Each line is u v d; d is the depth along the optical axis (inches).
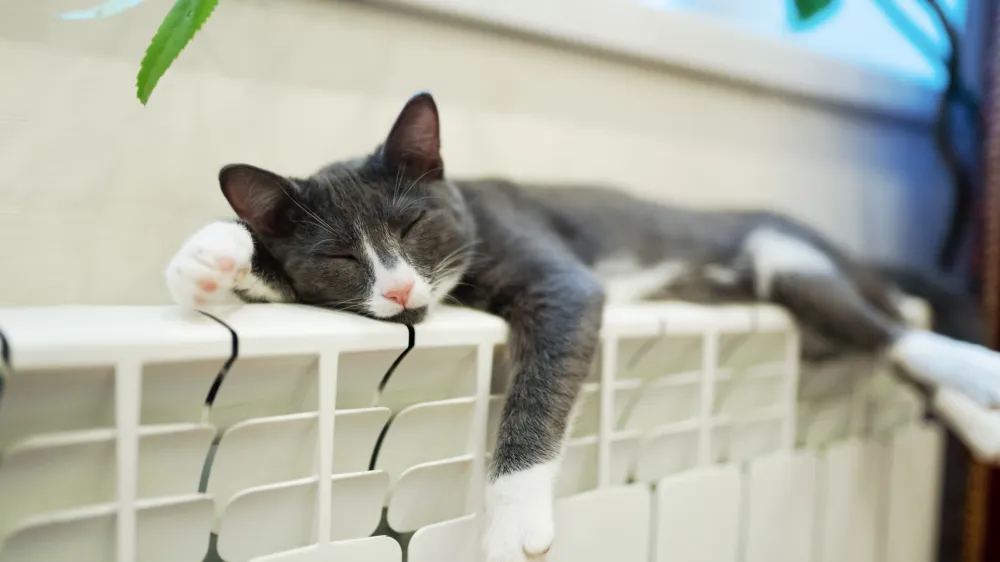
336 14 36.9
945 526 48.9
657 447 32.3
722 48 47.9
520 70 42.9
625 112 47.5
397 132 32.2
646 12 44.4
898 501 41.9
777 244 46.7
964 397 37.5
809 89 52.6
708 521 33.2
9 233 30.4
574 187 45.3
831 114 56.8
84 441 17.9
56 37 31.0
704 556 33.3
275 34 35.5
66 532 18.1
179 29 24.7
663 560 32.0
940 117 51.9
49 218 31.2
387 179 32.4
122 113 32.4
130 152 32.7
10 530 17.7
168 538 19.9
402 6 37.7
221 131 34.6
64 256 31.6
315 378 22.3
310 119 36.7
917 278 52.2
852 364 42.5
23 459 17.5
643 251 47.4
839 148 57.8
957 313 49.8
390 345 23.3
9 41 30.0
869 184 60.0
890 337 41.0
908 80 58.3
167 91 33.2
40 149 30.9
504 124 42.9
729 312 35.4
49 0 30.7
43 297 31.2
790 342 37.7
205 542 20.5
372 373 24.0
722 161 52.3
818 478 38.0
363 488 23.5
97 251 32.3
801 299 43.3
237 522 21.2
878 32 61.1
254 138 35.4
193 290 22.8
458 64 40.8
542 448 27.7
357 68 37.8
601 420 29.7
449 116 40.8
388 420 24.9
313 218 30.2
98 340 17.7
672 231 48.4
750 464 35.1
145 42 32.9
